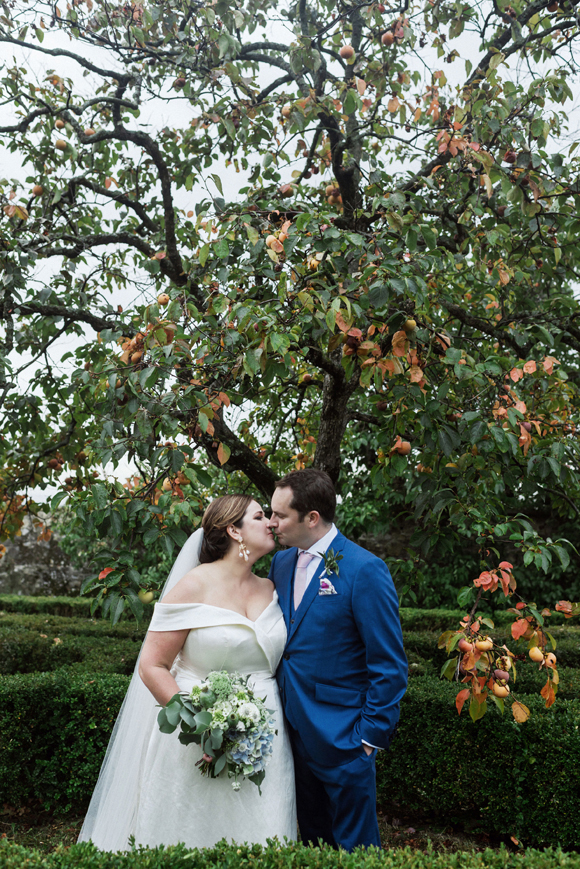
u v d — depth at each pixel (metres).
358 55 4.04
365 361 2.73
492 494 3.38
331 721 2.23
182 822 2.12
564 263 4.45
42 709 3.86
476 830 3.51
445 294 4.57
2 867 1.62
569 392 4.11
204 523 2.45
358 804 2.18
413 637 5.50
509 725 3.30
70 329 4.73
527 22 3.95
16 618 7.51
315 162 4.83
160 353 2.71
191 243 4.48
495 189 3.71
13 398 4.56
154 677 2.16
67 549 10.59
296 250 3.05
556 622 7.75
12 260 3.82
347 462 7.64
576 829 3.09
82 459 4.54
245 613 2.37
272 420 5.57
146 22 4.09
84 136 4.08
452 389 3.76
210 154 4.77
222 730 2.01
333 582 2.33
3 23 4.09
